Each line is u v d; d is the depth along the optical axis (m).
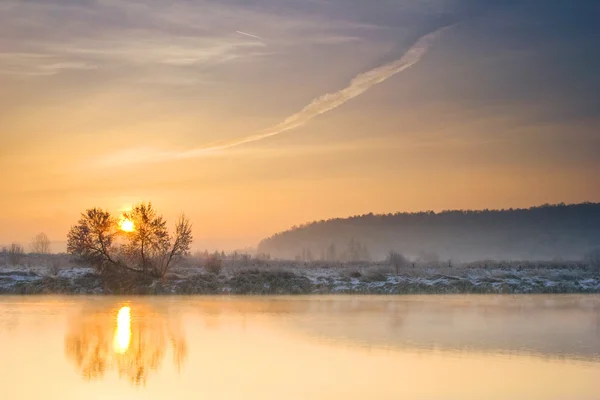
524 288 62.31
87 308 46.44
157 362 28.55
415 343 33.31
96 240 58.38
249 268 67.38
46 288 57.19
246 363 28.36
